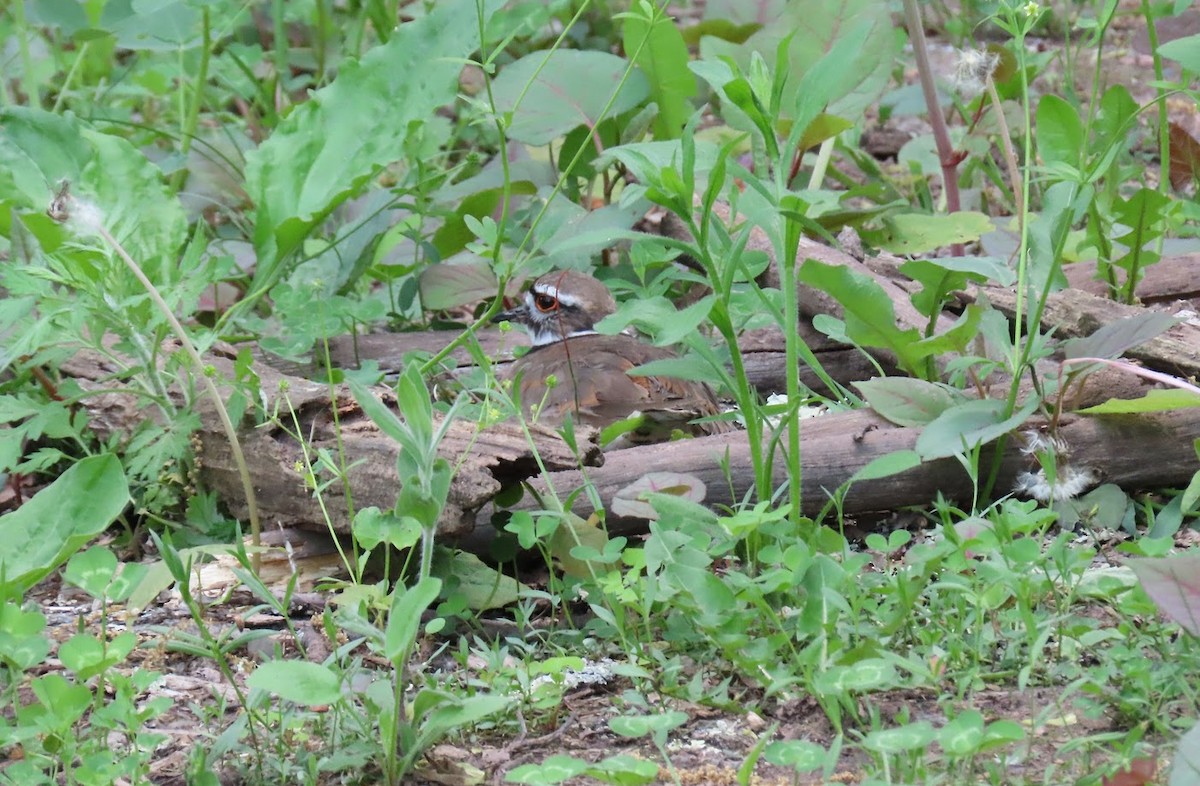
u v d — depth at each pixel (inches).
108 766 229.3
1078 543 337.1
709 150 294.4
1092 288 446.6
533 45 687.1
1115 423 345.7
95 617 321.4
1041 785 229.3
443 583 319.3
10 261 378.9
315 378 438.0
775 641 264.8
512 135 497.0
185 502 359.6
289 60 689.0
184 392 351.3
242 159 564.7
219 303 492.7
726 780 244.2
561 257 463.2
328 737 256.1
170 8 550.9
